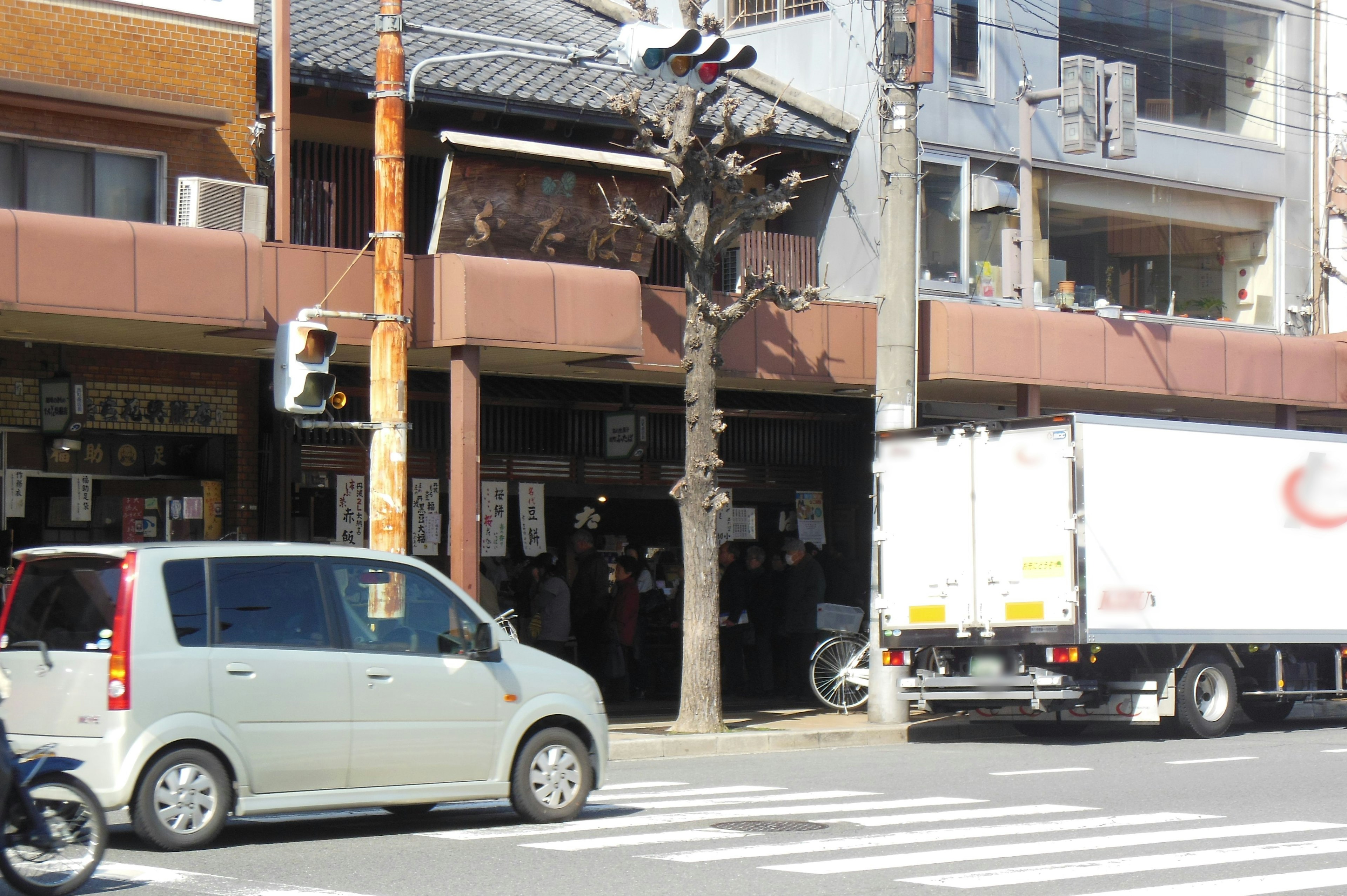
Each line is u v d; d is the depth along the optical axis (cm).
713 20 1598
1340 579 1698
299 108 1748
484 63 1852
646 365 1709
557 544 2050
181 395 1661
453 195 1644
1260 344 2156
